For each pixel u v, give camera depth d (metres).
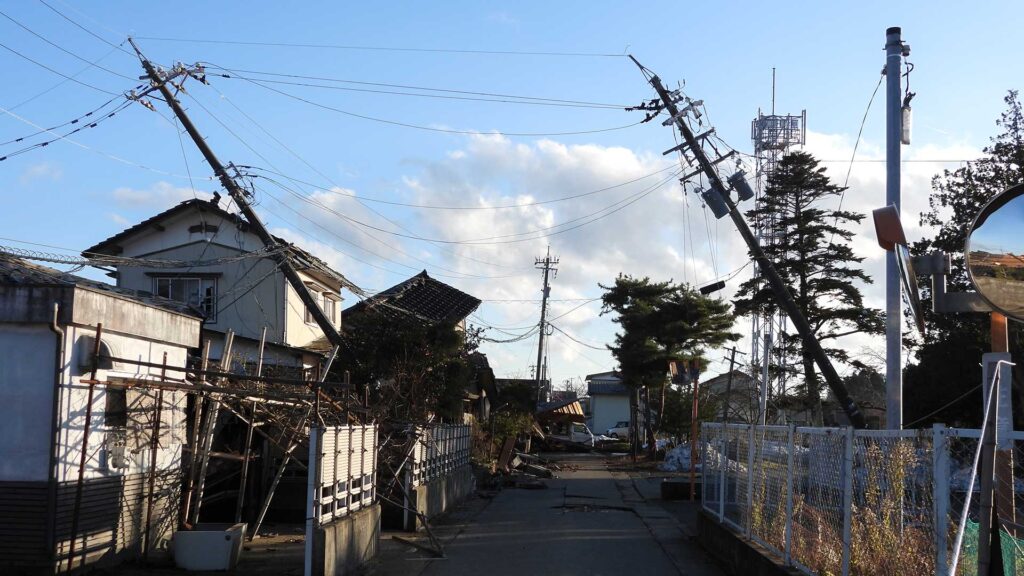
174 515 12.09
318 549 9.52
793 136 35.38
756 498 10.67
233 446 15.42
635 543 14.17
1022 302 4.95
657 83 22.47
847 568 7.16
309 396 11.80
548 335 52.47
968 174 26.52
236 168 19.33
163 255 26.25
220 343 20.38
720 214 22.77
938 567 5.61
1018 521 5.87
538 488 25.77
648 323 43.28
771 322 31.80
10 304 9.64
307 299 20.33
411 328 21.44
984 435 4.93
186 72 18.30
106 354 10.39
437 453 18.02
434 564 11.94
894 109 15.23
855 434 7.27
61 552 9.60
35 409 9.64
